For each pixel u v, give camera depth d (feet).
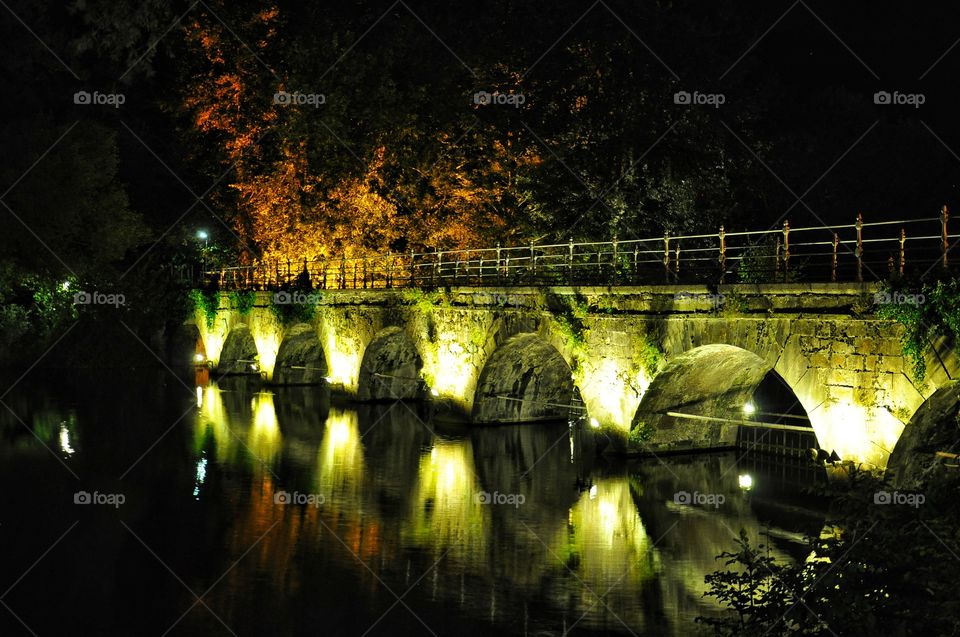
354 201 164.55
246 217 181.06
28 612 51.83
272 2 175.83
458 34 158.40
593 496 75.25
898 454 58.90
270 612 51.47
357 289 127.24
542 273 105.70
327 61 165.48
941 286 55.31
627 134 130.11
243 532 66.33
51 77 157.99
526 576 56.90
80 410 120.06
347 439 102.17
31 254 141.69
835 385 63.00
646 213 130.62
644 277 93.04
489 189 151.94
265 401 132.98
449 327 109.09
